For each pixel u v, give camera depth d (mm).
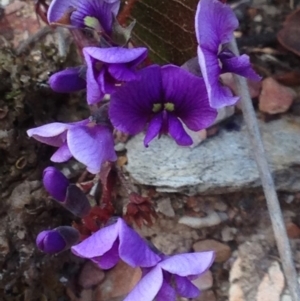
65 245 90
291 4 119
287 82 111
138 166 107
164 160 107
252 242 107
